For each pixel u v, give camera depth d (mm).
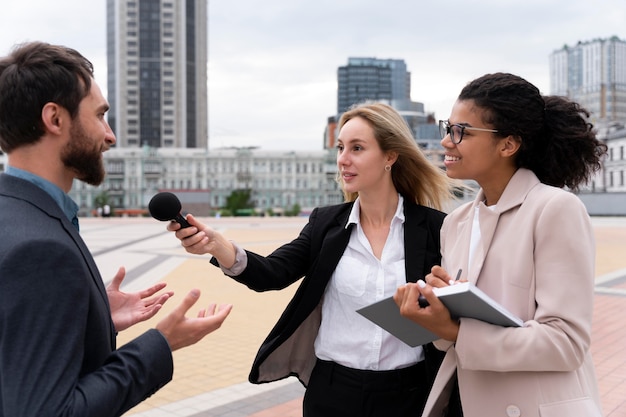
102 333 1337
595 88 124812
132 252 15656
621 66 137125
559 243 1515
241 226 33125
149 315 1813
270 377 2336
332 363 2170
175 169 80125
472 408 1616
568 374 1519
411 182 2365
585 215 1558
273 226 33031
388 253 2193
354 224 2234
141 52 108188
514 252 1608
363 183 2201
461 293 1385
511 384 1536
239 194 72000
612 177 67938
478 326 1477
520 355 1426
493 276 1652
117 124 108562
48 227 1271
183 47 109875
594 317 6859
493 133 1684
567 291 1475
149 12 108312
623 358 5141
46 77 1334
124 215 73000
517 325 1464
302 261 2346
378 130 2195
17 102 1330
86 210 77688
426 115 78375
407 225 2213
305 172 82688
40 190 1346
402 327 1667
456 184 2480
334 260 2195
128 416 3836
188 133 111750
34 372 1108
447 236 1961
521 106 1653
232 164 81188
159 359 1343
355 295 2143
